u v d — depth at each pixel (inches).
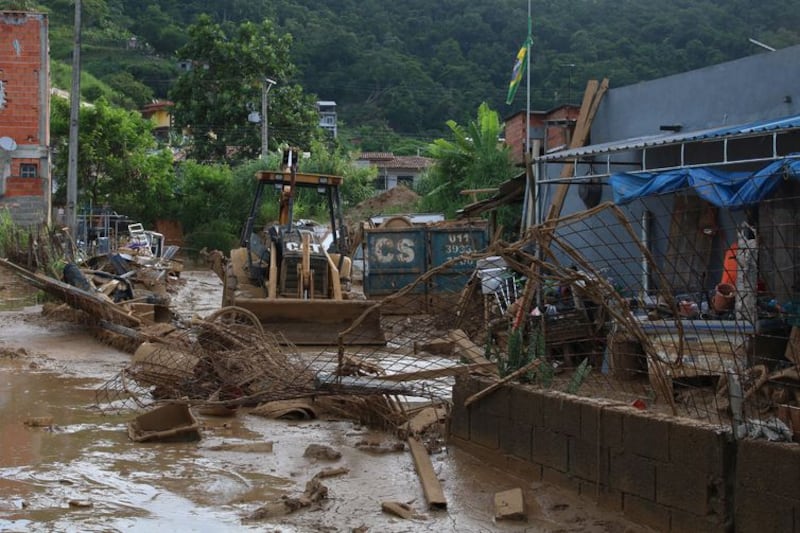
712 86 636.7
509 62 3093.0
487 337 395.9
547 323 454.0
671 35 2573.8
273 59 2346.2
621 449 262.1
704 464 233.8
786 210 406.9
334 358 469.4
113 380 418.3
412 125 3043.8
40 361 532.4
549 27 2832.2
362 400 394.6
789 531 211.8
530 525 258.2
